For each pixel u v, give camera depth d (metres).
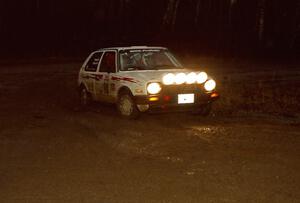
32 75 21.62
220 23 40.94
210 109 10.68
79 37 41.69
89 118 10.64
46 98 14.38
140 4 44.25
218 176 6.07
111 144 8.01
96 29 43.03
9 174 6.25
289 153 7.21
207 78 10.23
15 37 40.25
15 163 6.81
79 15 43.53
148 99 9.70
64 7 43.50
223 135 8.61
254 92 14.84
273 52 36.91
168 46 39.12
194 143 7.98
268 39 40.03
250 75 21.34
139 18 43.69
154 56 11.20
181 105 9.93
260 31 37.84
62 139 8.44
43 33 41.19
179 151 7.44
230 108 11.92
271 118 10.55
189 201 5.16
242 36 39.28
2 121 10.34
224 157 7.02
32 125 9.84
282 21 39.81
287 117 10.72
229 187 5.62
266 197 5.27
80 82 12.52
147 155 7.22
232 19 41.34
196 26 42.38
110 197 5.31
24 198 5.30
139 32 42.28
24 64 28.88
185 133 8.84
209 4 43.94
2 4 41.06
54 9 43.19
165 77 9.77
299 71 23.62
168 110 9.98
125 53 11.02
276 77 20.33
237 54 35.81
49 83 18.36
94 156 7.20
